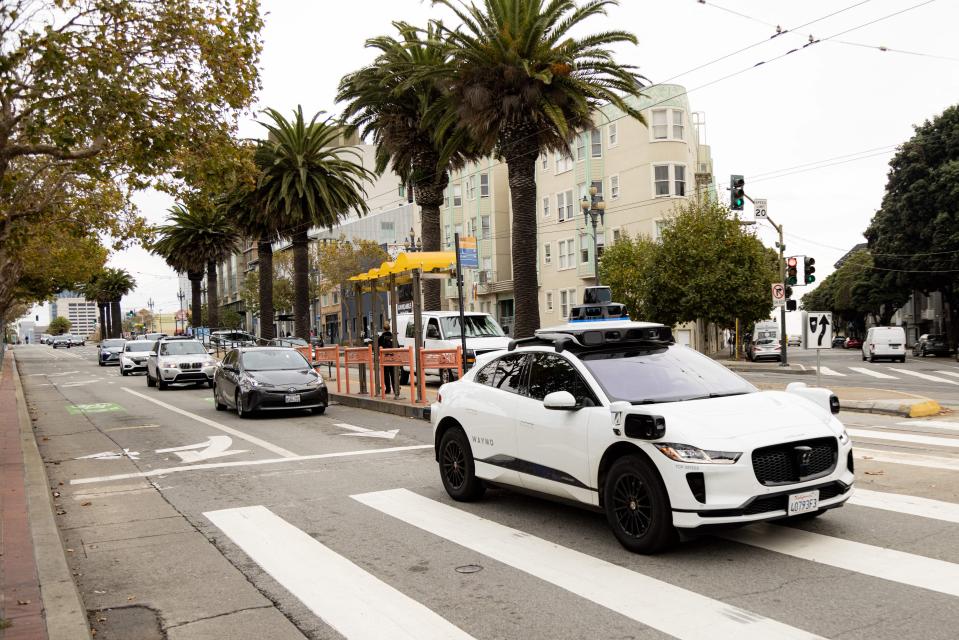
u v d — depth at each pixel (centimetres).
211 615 467
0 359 3909
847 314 8294
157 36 1187
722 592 459
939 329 6100
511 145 1983
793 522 608
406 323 2302
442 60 2362
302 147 2980
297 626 443
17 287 4653
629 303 4222
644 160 4294
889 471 792
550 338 660
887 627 396
